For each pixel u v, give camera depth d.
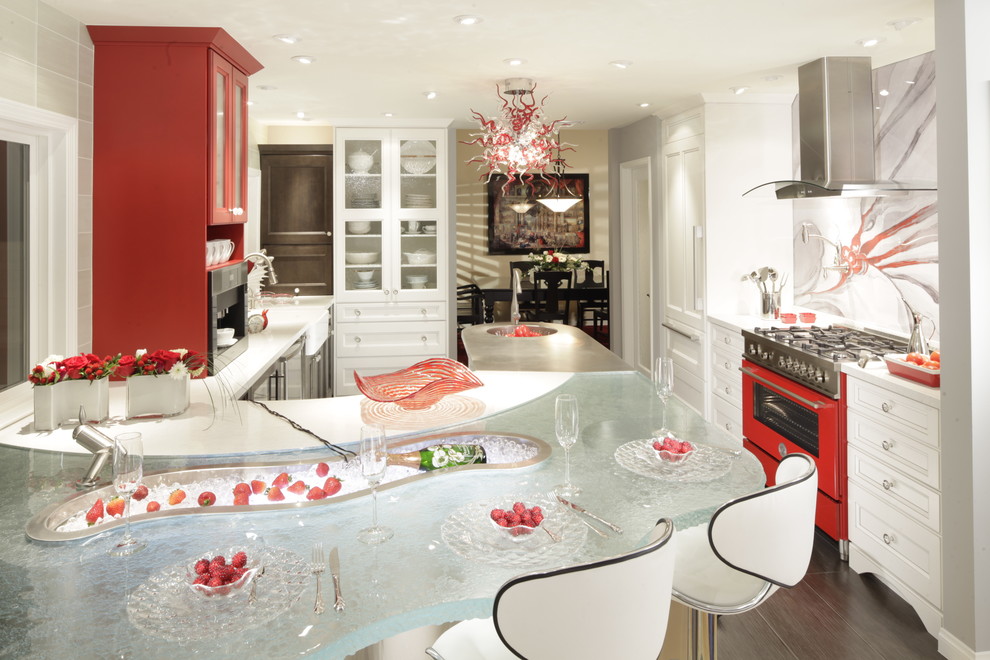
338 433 2.30
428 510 1.73
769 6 3.02
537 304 9.23
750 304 5.13
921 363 2.98
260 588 1.34
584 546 1.53
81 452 2.16
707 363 5.15
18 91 2.73
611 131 6.98
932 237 3.64
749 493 1.85
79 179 3.26
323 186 6.34
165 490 1.92
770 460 4.10
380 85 4.65
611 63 4.01
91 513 1.72
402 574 1.41
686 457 2.06
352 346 6.47
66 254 3.17
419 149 6.34
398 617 1.25
